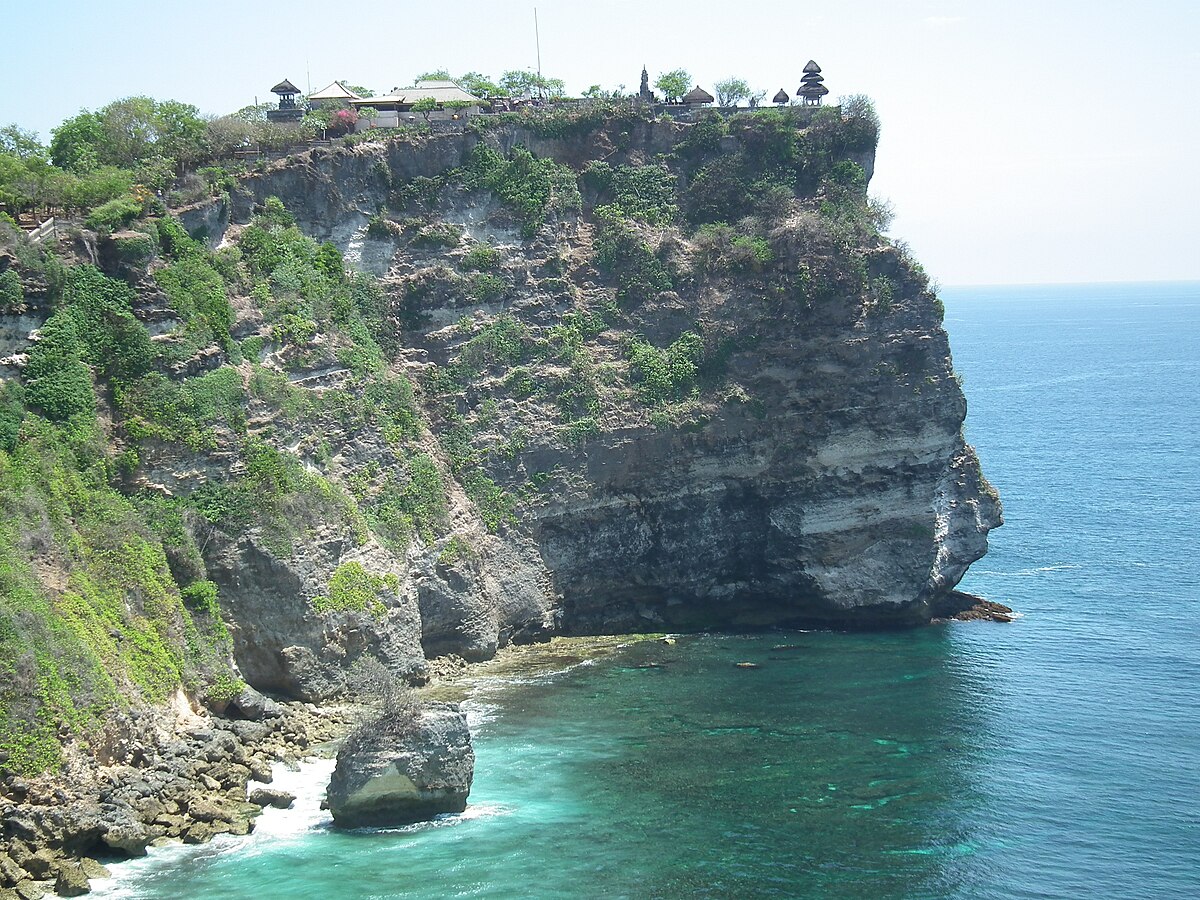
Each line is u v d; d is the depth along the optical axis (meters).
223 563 78.31
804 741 76.38
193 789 65.12
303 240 94.50
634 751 74.50
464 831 64.25
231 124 97.81
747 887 59.66
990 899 59.34
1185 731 78.12
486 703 81.88
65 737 61.78
